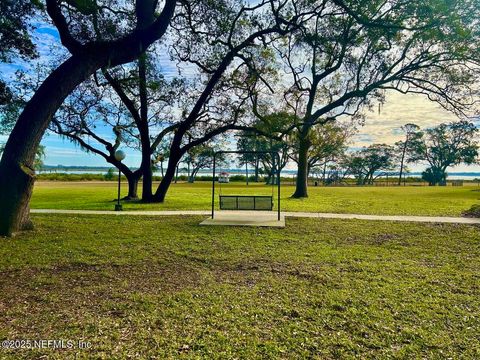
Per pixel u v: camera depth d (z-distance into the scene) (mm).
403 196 25047
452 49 17062
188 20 13344
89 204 17312
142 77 17984
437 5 13477
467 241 8367
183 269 5797
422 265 6191
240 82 18188
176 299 4371
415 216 12875
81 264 6023
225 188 39656
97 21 11812
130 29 12719
